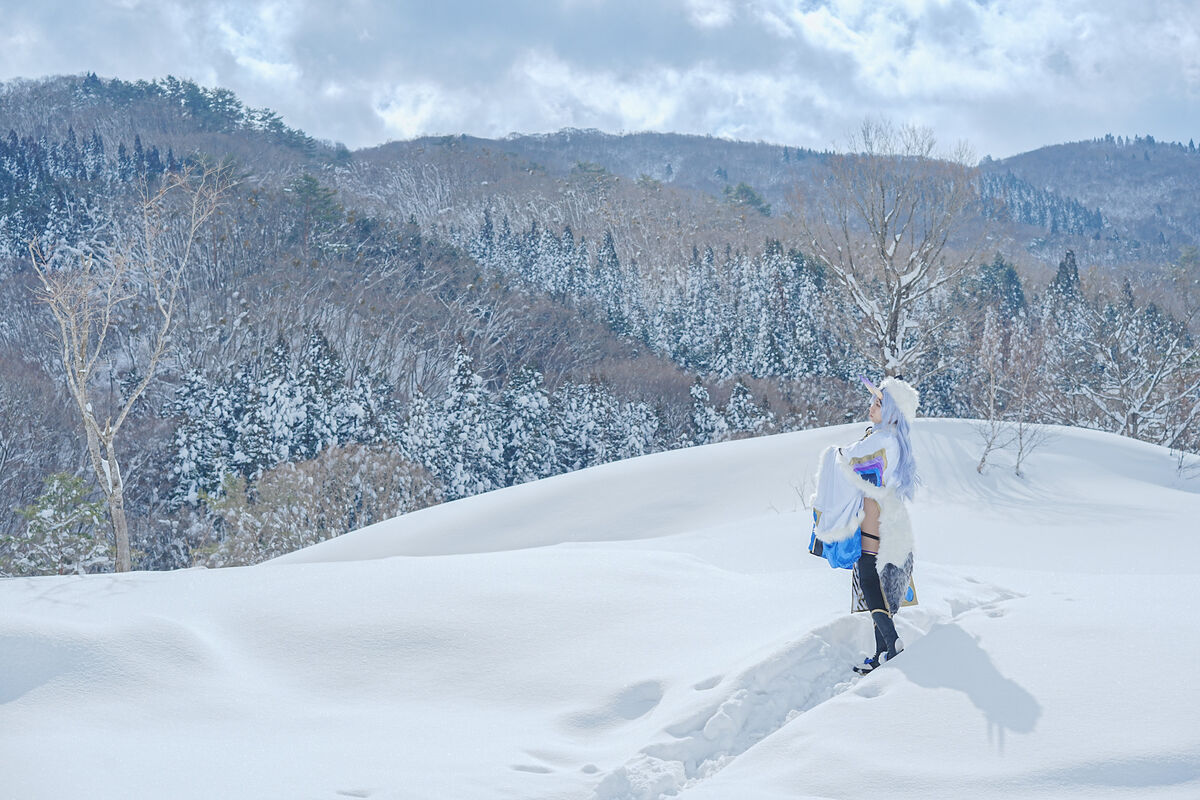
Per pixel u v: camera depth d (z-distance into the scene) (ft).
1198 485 79.30
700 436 233.96
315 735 14.97
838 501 17.63
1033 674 14.61
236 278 327.67
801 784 12.27
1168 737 12.04
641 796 12.55
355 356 313.12
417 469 143.54
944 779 11.87
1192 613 17.13
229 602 21.53
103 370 256.73
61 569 97.40
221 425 189.88
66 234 400.26
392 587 22.12
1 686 16.56
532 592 21.40
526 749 14.23
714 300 413.80
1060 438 89.92
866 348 125.80
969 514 62.80
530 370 207.62
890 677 15.33
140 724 15.43
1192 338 172.55
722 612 20.01
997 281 342.44
